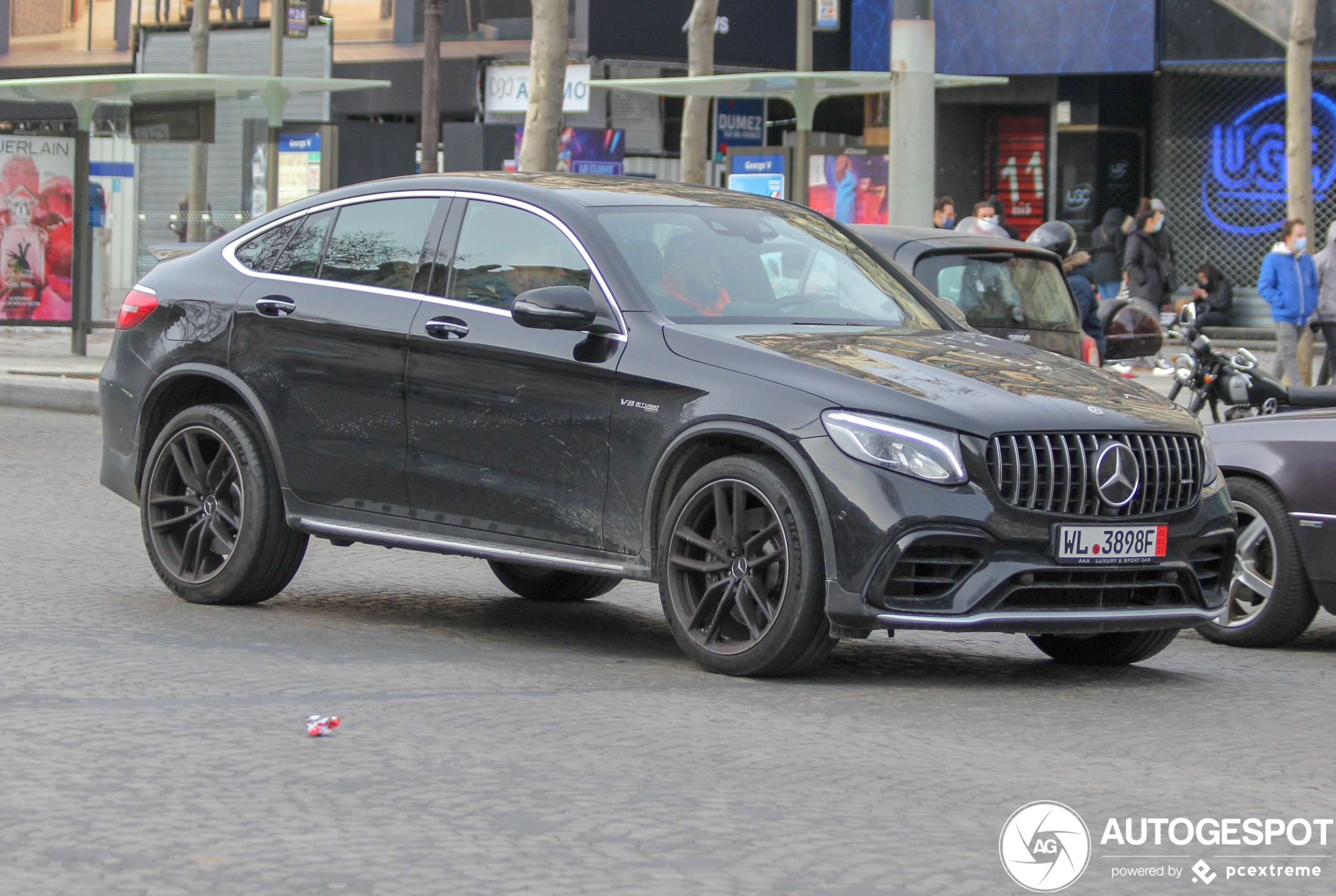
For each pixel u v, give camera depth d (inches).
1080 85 1435.8
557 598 439.2
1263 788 265.6
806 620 322.0
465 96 1519.4
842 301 375.9
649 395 340.2
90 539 505.4
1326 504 396.8
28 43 1749.5
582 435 349.1
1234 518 350.9
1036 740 293.1
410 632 381.1
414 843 220.4
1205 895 213.2
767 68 1473.9
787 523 322.0
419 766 258.4
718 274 365.7
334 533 383.6
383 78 1535.4
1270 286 994.7
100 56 1707.7
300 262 402.0
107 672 320.2
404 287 381.7
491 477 362.0
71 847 216.4
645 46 1462.8
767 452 332.2
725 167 1472.7
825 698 319.9
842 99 1576.0
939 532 313.7
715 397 331.9
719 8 1443.2
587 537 350.0
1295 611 403.5
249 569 394.9
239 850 215.9
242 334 399.5
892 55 808.9
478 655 353.7
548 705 303.1
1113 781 266.4
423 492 372.2
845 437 318.7
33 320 1126.4
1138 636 366.9
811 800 247.0
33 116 1750.7
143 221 1162.6
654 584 479.2
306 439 388.2
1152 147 1449.3
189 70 1615.4
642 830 228.8
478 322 366.3
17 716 283.0
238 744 268.1
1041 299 598.2
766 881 209.3
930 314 389.7
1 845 216.5
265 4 1585.9
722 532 333.1
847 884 209.3
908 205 807.7
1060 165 1448.1
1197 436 344.8
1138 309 1030.4
